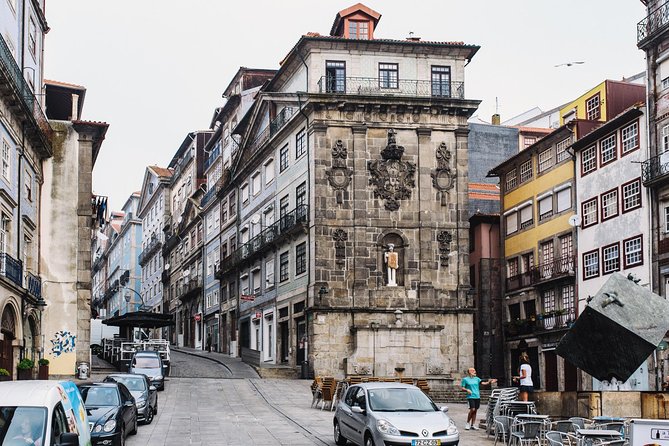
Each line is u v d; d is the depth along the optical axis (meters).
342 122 43.25
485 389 39.66
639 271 36.12
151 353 36.62
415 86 44.06
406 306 42.31
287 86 47.41
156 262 86.75
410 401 18.81
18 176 32.06
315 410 29.09
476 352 48.62
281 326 47.84
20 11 33.06
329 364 41.34
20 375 30.64
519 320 45.69
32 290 34.41
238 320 56.03
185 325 73.44
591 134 39.53
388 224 42.94
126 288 88.50
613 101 42.91
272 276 49.34
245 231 55.97
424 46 44.00
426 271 42.81
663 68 35.38
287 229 45.31
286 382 39.44
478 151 56.38
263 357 50.31
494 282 49.19
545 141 44.56
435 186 43.47
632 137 37.19
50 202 37.59
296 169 45.69
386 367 40.72
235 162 57.12
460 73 44.62
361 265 42.47
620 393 19.34
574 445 17.77
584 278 40.47
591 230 40.09
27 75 34.25
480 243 49.66
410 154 43.62
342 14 44.50
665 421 11.54
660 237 34.88
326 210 42.59
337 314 41.84
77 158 38.25
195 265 70.50
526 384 23.17
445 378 40.09
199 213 67.69
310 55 43.44
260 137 52.44
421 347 41.25
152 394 25.75
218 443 20.66
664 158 34.94
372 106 43.25
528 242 46.50
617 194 38.06
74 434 10.77
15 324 31.19
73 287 37.25
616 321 11.39
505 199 49.38
